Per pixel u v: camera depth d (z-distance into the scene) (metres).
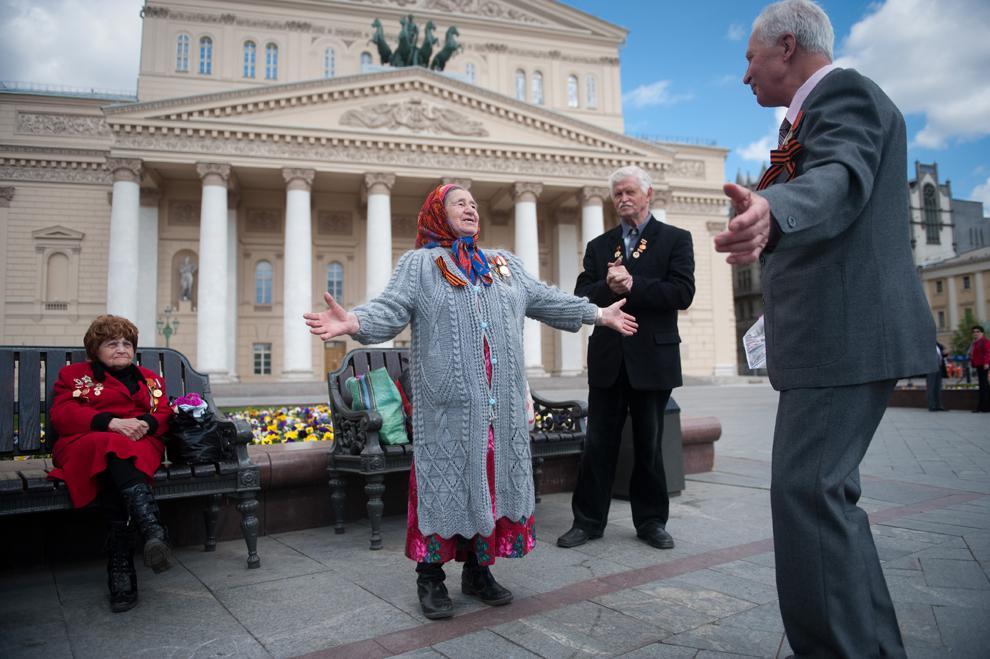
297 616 3.05
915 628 2.77
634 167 4.44
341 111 34.00
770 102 2.41
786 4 2.29
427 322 3.09
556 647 2.63
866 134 1.96
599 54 48.09
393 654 2.59
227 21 40.88
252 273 37.38
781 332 2.22
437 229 3.27
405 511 5.22
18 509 3.38
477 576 3.21
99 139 36.16
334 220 38.97
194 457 3.83
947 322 63.72
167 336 31.22
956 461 7.39
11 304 34.31
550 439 5.30
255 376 36.94
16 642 2.81
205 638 2.82
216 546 4.38
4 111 35.31
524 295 3.38
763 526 4.57
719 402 22.39
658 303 4.08
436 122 35.34
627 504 5.49
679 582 3.41
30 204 35.06
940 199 72.00
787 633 2.17
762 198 1.72
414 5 44.28
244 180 35.88
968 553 3.78
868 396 2.11
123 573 3.26
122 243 30.38
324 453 4.85
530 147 36.41
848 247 2.09
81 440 3.39
